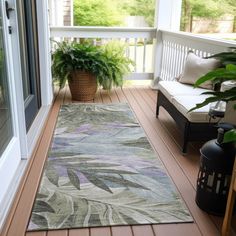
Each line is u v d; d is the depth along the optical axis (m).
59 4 5.73
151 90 4.79
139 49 5.56
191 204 1.91
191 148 2.73
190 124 2.48
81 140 2.82
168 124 3.31
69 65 3.92
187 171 2.32
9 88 2.05
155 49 4.75
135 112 3.70
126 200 1.92
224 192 1.74
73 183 2.09
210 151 1.75
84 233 1.63
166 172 2.29
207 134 2.53
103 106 3.90
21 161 2.31
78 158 2.46
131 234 1.63
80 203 1.87
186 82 3.28
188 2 4.50
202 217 1.79
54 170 2.26
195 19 4.41
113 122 3.33
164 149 2.70
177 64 4.11
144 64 4.96
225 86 1.88
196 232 1.67
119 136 2.95
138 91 4.71
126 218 1.75
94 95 4.26
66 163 2.38
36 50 3.50
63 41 4.25
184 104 2.57
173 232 1.66
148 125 3.28
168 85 3.21
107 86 4.24
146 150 2.66
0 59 1.96
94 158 2.47
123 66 4.38
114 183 2.10
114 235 1.62
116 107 3.87
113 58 4.27
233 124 1.84
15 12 1.99
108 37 4.64
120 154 2.56
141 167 2.35
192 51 3.46
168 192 2.03
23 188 2.02
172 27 4.67
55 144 2.72
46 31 3.59
